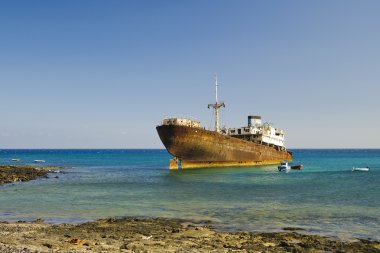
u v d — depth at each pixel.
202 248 17.16
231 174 62.84
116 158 167.62
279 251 17.19
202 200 33.81
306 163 110.81
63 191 40.97
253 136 90.56
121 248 16.72
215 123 86.00
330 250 17.69
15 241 17.62
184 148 67.00
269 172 68.31
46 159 150.25
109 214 27.38
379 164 104.75
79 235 19.59
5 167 74.19
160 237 19.53
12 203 32.56
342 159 149.25
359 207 29.88
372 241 19.62
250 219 25.39
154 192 39.59
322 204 31.36
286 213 27.45
